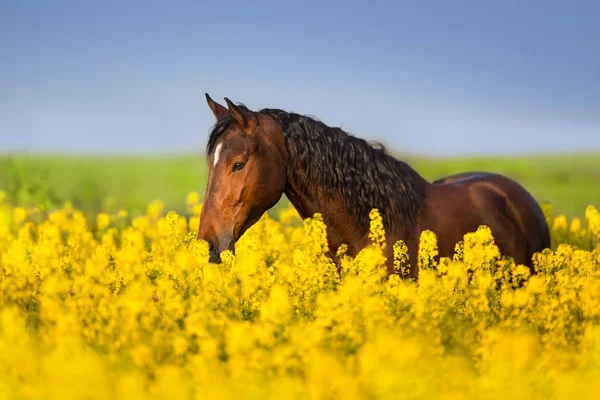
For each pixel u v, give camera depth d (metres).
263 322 9.58
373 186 12.21
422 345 8.82
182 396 7.73
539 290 10.77
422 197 12.91
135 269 12.73
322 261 11.95
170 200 42.78
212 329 9.84
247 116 11.70
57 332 9.60
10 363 8.55
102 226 20.48
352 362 8.58
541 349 9.82
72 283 12.41
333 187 12.04
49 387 7.86
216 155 11.73
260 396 7.65
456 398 7.71
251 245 13.06
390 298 10.73
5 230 17.94
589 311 10.61
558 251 12.74
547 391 8.38
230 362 8.73
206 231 11.70
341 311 9.73
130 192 49.94
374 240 12.25
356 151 12.23
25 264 12.30
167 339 9.86
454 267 11.22
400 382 7.74
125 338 9.62
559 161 95.38
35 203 25.25
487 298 11.09
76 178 60.78
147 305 10.30
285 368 8.75
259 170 11.68
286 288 11.25
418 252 12.45
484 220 13.56
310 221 11.87
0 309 11.21
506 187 14.49
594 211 17.78
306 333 9.28
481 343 9.76
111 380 8.02
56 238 15.49
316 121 12.21
